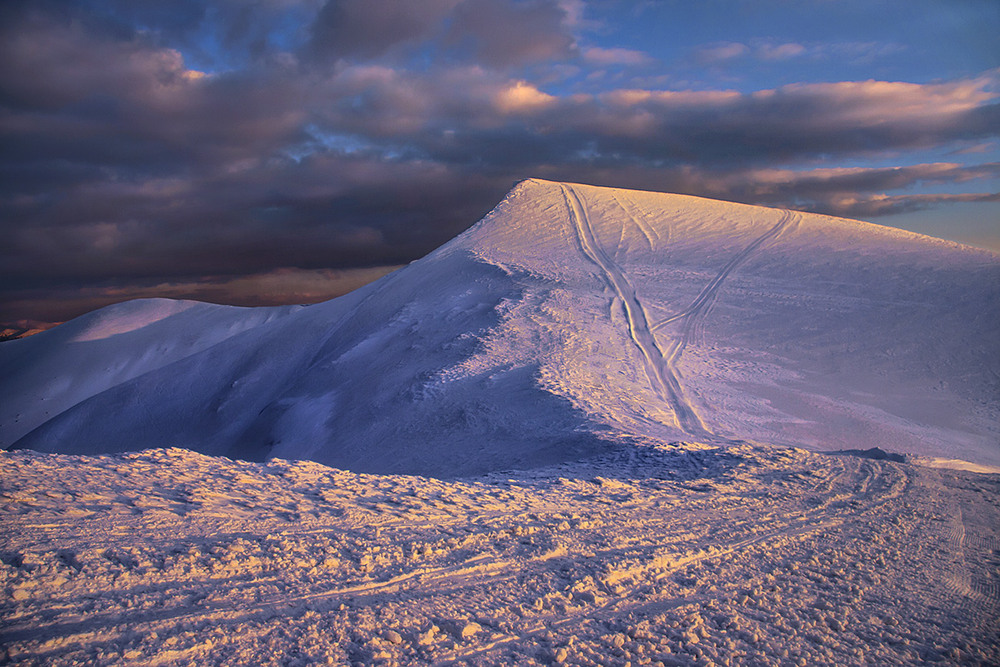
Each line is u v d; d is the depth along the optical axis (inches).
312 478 301.6
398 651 139.0
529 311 1521.9
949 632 200.7
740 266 1889.8
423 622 156.6
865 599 223.1
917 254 1948.8
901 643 185.5
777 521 339.9
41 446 1996.8
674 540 273.7
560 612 177.0
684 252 2018.9
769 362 1334.9
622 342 1375.5
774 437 989.2
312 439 1162.0
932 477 548.4
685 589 210.7
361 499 271.9
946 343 1409.9
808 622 193.0
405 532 230.2
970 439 1056.8
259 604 152.2
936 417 1138.7
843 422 1082.1
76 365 3587.6
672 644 163.0
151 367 3526.1
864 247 2043.6
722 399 1139.9
